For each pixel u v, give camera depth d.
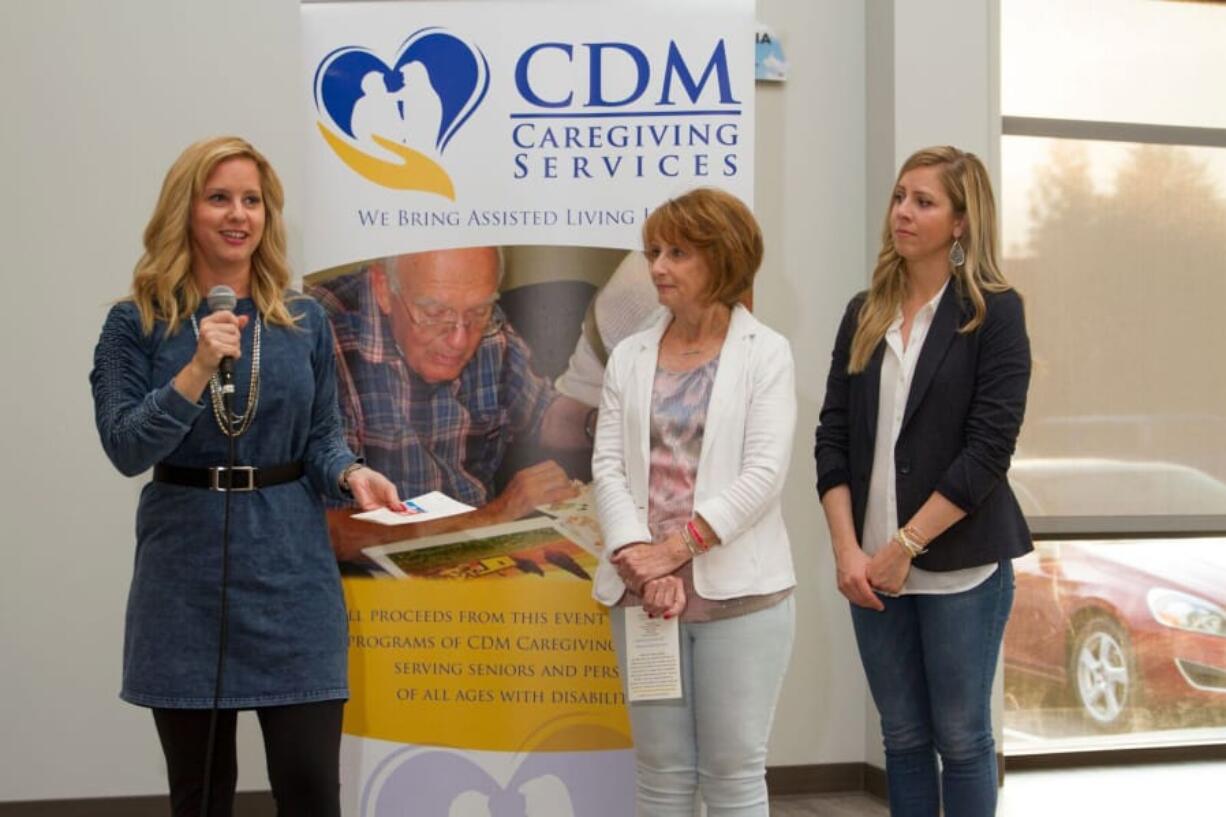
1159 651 4.32
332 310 2.70
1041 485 4.20
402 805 2.73
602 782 2.71
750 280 2.33
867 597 2.34
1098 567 4.27
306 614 2.16
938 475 2.31
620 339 2.69
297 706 2.14
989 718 2.36
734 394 2.27
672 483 2.28
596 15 2.65
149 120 3.51
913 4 3.74
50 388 3.49
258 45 3.54
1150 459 4.25
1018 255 4.14
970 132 3.79
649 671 2.23
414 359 2.70
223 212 2.12
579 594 2.70
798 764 3.91
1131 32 4.18
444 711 2.72
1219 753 4.30
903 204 2.33
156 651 2.10
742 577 2.22
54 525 3.50
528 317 2.70
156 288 2.14
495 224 2.69
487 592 2.71
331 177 2.69
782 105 3.87
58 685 3.52
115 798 3.54
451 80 2.67
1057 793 3.92
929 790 2.42
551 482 2.70
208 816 2.06
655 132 2.66
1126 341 4.23
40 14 3.46
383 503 2.21
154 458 2.02
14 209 3.46
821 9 3.88
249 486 2.14
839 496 2.45
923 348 2.34
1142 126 4.20
